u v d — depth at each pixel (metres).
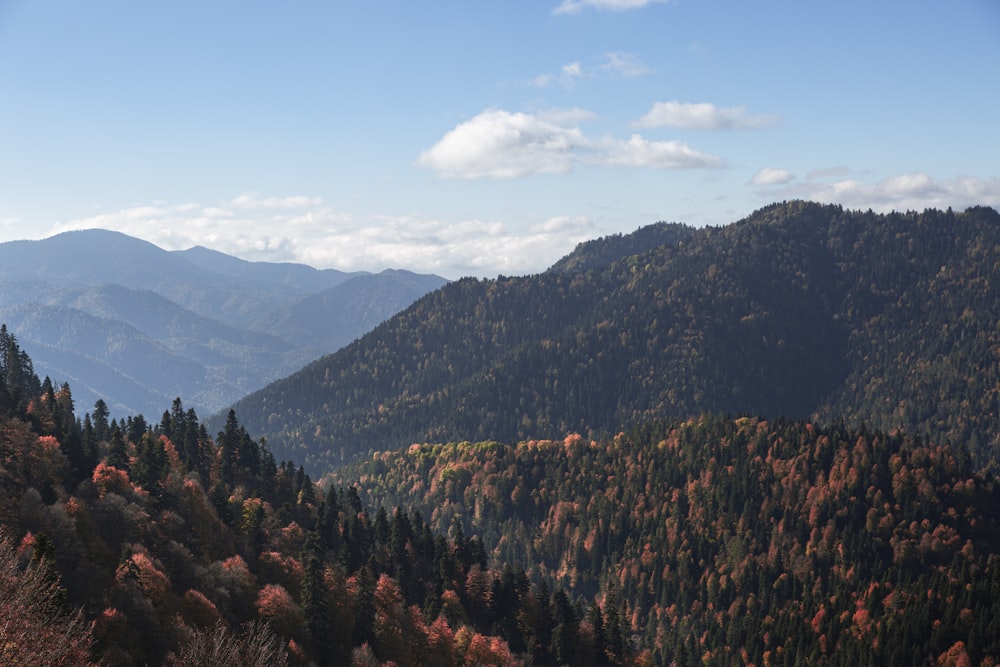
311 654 152.38
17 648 70.62
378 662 161.25
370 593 173.75
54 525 137.25
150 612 122.94
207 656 111.75
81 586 125.94
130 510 161.25
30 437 173.62
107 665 106.81
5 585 75.75
